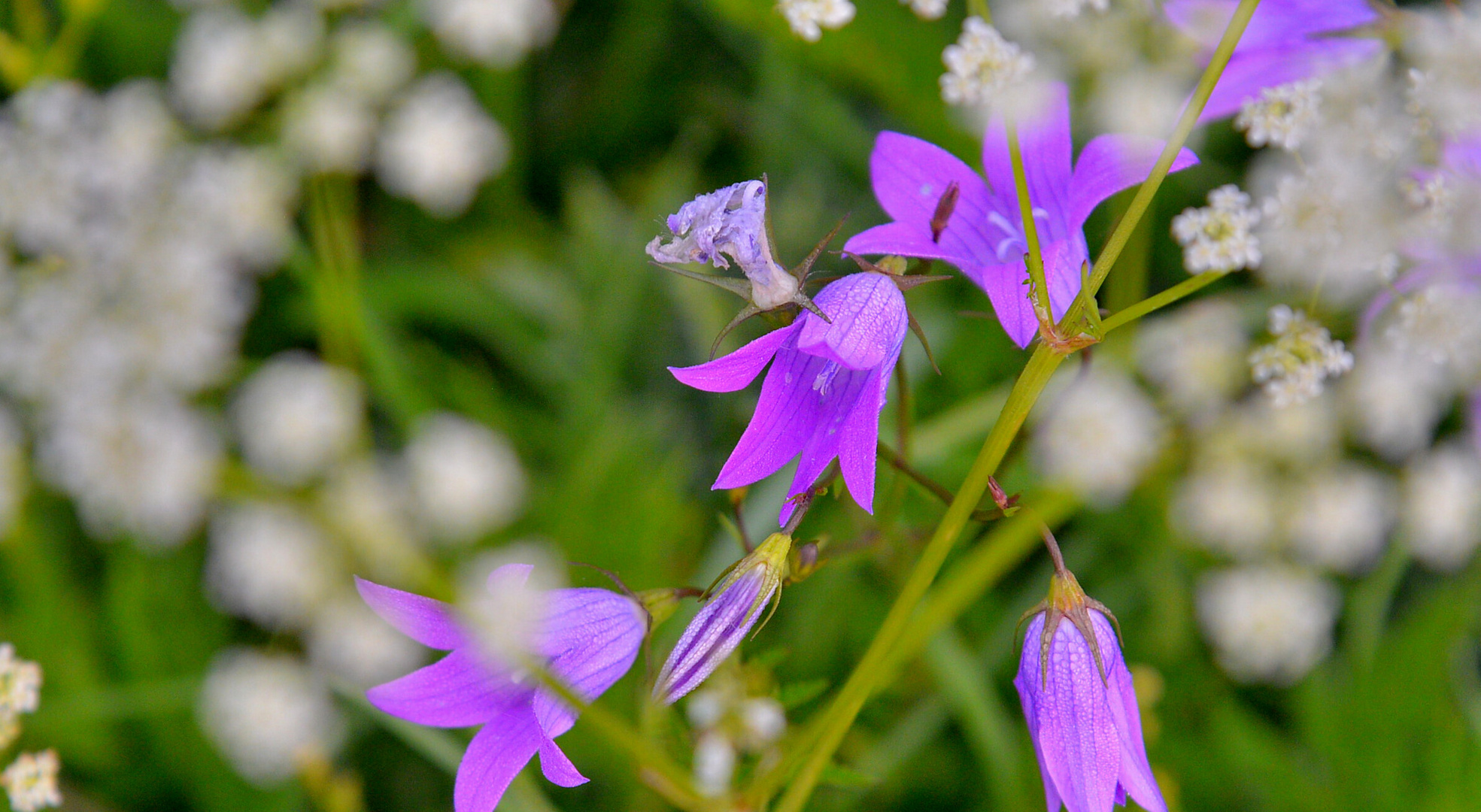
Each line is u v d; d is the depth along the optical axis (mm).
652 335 739
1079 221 572
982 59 587
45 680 667
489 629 551
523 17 694
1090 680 567
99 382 642
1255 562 659
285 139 683
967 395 679
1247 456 644
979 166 691
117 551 681
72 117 668
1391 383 637
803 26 594
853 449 557
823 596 657
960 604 567
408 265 736
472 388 700
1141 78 625
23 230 653
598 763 649
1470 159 594
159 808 671
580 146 804
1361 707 653
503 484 643
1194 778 654
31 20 683
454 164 687
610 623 571
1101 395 619
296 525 627
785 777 567
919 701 656
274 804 665
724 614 565
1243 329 655
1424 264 602
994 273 568
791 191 736
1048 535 569
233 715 638
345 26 715
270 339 736
